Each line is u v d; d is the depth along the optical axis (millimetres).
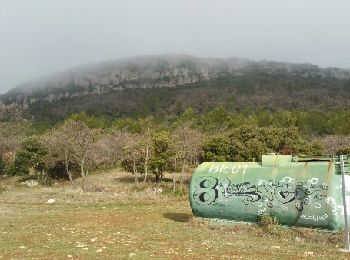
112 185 51844
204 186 21938
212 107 188375
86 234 19406
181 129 61312
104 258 14180
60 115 184000
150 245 16828
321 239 17531
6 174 65438
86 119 110750
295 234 18531
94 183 55281
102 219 24438
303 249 16016
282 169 20000
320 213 18125
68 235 19078
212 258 14422
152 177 60688
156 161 52250
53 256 14477
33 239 17953
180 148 53219
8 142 67188
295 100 195375
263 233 19047
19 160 61438
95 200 34031
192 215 25109
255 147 54656
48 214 26344
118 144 72875
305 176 18984
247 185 20578
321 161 19484
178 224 22516
